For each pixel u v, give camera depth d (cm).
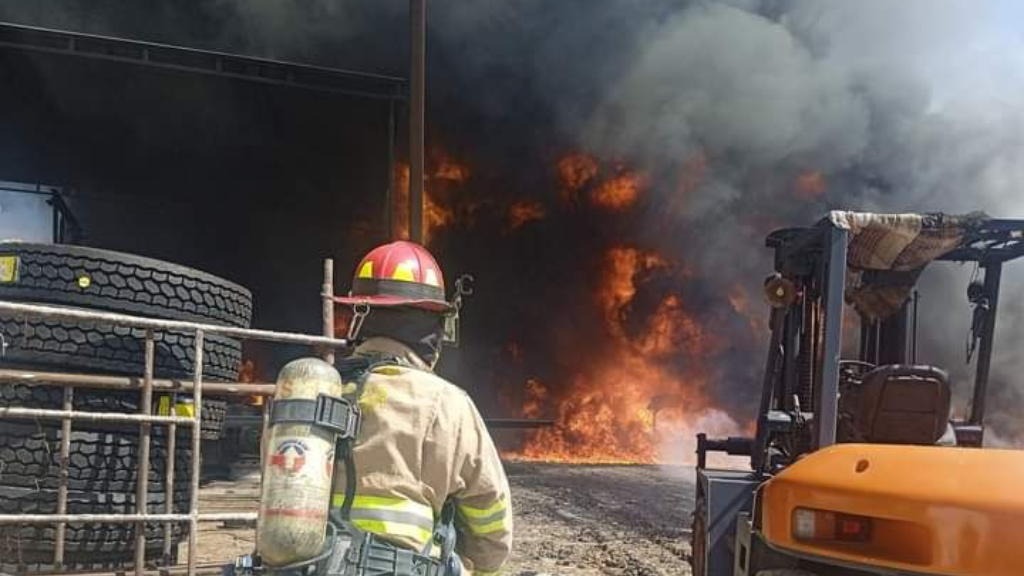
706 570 498
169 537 515
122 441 517
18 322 499
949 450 310
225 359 577
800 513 339
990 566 273
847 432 519
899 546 303
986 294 551
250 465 1102
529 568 696
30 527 490
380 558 204
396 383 221
